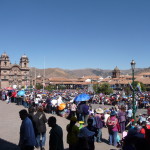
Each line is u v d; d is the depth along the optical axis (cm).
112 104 4531
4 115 2483
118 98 4669
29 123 857
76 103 2645
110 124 1430
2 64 16912
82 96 2122
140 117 1927
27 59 17450
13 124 2002
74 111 2347
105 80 18725
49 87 14088
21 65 17362
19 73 17188
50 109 2784
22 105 3506
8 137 1541
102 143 1494
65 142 1447
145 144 777
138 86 3039
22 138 847
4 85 16838
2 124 1989
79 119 2109
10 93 4047
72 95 5344
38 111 1243
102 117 1912
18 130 1769
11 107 3225
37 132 1212
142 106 4062
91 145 937
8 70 16962
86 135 927
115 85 13650
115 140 1419
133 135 818
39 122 1217
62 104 2559
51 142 878
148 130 787
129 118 2038
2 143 1377
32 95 3978
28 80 17312
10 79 16962
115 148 1372
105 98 4969
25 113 874
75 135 955
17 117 2378
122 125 1850
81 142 931
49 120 892
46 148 1294
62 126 1972
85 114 1964
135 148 787
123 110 1889
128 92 7388
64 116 2509
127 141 813
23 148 845
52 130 888
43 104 2928
